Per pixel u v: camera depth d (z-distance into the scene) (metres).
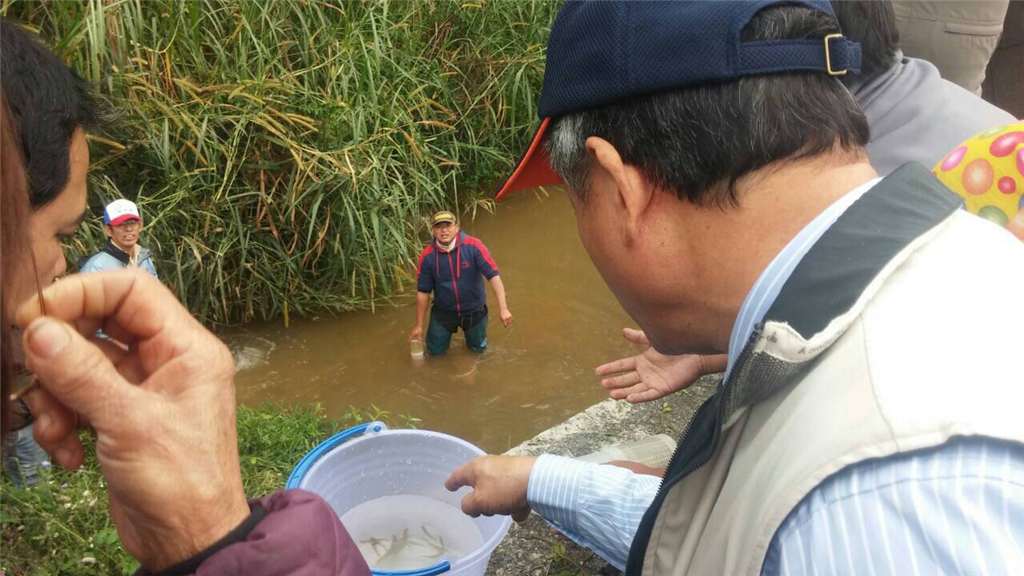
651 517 1.04
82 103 1.26
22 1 4.39
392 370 4.87
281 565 0.69
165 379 0.69
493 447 4.25
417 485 2.34
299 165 4.71
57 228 1.23
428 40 6.55
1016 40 4.25
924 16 2.68
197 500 0.67
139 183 4.80
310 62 5.48
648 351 2.30
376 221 5.07
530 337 5.19
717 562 0.87
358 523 2.29
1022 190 1.46
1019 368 0.70
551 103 1.05
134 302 0.70
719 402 0.90
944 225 0.86
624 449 2.34
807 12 0.91
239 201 4.98
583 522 1.72
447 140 6.57
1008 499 0.63
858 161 0.93
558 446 2.79
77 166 1.24
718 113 0.89
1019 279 0.80
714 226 0.93
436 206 6.38
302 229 5.26
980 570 0.61
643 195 0.96
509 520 2.00
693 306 1.01
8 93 1.08
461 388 4.71
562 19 1.04
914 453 0.67
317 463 2.11
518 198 6.98
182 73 4.93
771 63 0.89
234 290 5.14
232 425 0.71
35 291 0.67
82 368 0.61
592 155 1.01
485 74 6.77
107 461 0.64
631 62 0.92
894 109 1.86
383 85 5.70
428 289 4.82
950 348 0.73
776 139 0.88
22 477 2.82
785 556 0.72
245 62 4.98
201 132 4.55
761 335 0.81
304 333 5.21
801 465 0.74
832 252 0.82
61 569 2.49
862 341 0.77
